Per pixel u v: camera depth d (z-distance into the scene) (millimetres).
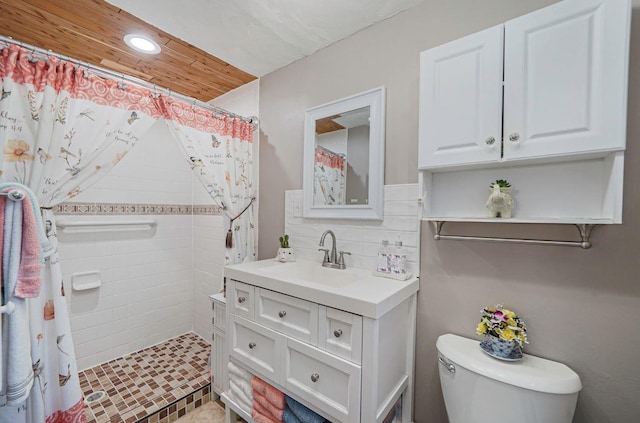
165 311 2562
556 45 907
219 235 2482
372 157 1483
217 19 1458
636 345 932
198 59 1837
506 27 995
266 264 1668
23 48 1132
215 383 1779
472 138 1062
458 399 1067
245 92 2191
